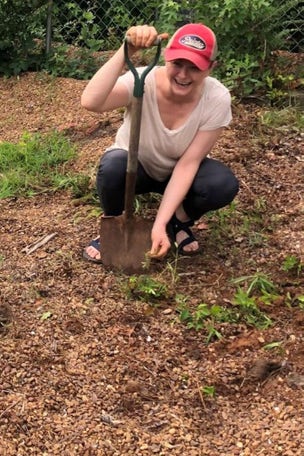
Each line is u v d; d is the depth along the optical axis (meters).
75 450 3.69
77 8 7.55
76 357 4.12
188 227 4.80
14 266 4.75
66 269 4.70
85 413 3.85
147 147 4.48
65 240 4.97
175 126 4.40
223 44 6.64
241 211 5.25
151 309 4.41
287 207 5.32
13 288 4.55
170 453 3.68
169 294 4.52
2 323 4.31
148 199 5.28
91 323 4.32
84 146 6.19
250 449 3.71
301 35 7.23
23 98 7.03
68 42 7.82
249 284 4.62
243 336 4.27
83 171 5.80
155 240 4.41
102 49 7.82
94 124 6.44
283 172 5.66
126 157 4.52
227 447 3.72
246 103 6.50
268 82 6.53
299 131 6.10
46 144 6.18
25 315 4.36
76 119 6.58
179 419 3.83
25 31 7.37
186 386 4.00
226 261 4.82
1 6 7.22
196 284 4.61
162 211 4.45
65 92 7.00
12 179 5.68
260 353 4.17
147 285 4.53
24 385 3.97
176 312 4.41
